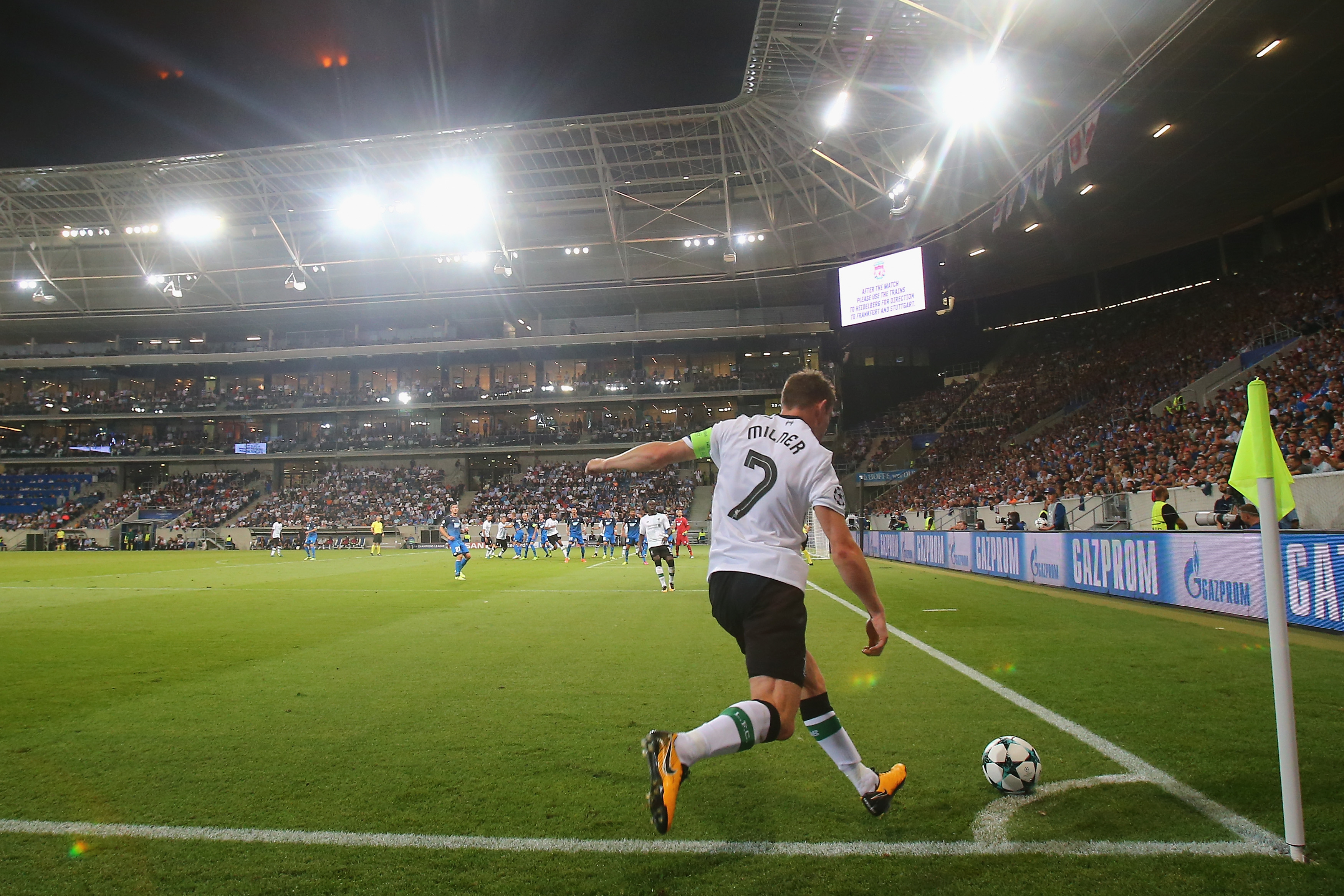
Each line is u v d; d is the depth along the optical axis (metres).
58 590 14.57
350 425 51.62
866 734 4.25
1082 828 2.94
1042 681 5.61
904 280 29.03
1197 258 37.72
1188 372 27.94
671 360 49.41
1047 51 21.05
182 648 7.64
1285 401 19.70
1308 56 18.97
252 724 4.65
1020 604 10.86
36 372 51.03
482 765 3.81
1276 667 2.74
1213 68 19.44
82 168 34.06
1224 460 16.88
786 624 2.41
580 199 38.03
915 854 2.73
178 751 4.09
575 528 26.28
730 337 45.03
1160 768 3.60
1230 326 28.55
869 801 2.90
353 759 3.93
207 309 46.31
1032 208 29.50
